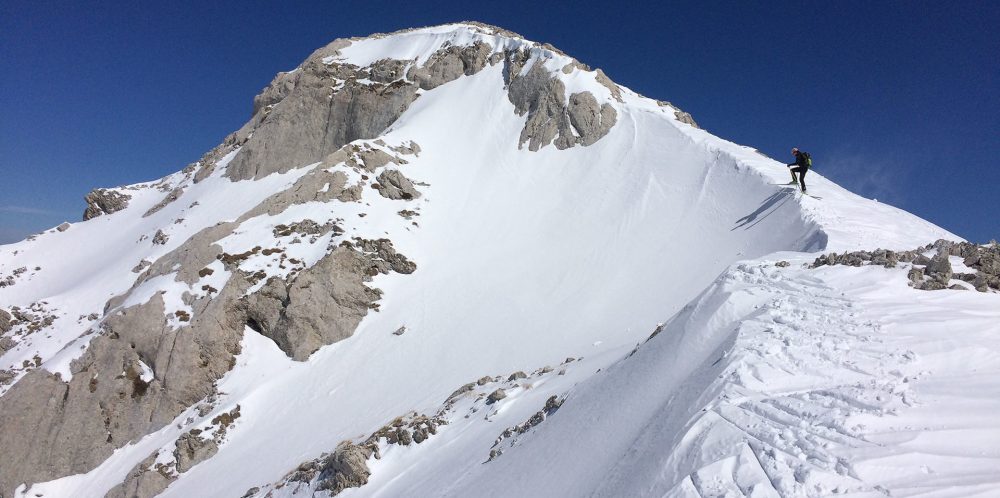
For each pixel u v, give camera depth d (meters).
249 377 32.94
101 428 31.72
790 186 34.09
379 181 45.00
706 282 30.53
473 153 50.72
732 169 39.59
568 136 49.91
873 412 9.11
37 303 44.03
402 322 34.34
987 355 10.45
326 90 62.62
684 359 13.88
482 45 60.03
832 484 7.89
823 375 10.66
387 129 57.84
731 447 9.30
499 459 16.02
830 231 27.05
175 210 57.22
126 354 33.69
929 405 9.10
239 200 54.69
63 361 33.78
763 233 31.97
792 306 13.72
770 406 9.95
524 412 18.98
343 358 32.94
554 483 12.86
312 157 59.81
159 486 28.03
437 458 18.92
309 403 30.28
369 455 20.64
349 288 35.94
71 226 62.38
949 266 14.28
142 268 46.09
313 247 38.31
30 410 31.77
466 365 29.45
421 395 27.58
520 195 45.81
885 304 13.12
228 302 35.16
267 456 26.67
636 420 12.78
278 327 34.78
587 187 44.78
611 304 31.92
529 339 30.31
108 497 28.30
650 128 48.06
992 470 7.56
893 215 31.95
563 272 36.22
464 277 37.16
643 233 37.97
